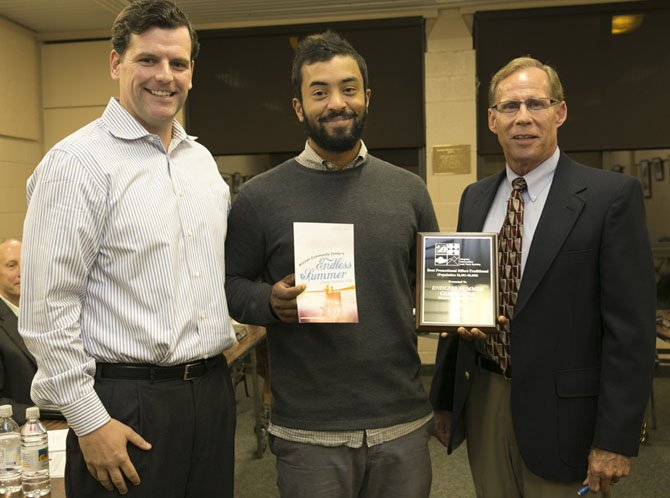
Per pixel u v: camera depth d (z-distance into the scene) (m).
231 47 5.47
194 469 1.50
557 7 5.00
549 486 1.63
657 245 5.11
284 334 1.63
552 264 1.59
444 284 1.66
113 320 1.41
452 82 5.20
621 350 1.53
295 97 1.66
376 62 5.29
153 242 1.42
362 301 1.59
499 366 1.71
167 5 1.48
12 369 2.48
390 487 1.63
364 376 1.59
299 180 1.64
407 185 1.71
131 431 1.39
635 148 5.01
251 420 4.29
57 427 2.07
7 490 1.58
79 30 5.62
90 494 1.41
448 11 5.18
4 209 5.18
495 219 1.81
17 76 5.38
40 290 1.33
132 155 1.46
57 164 1.36
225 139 5.54
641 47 4.94
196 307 1.49
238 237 1.67
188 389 1.47
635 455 1.53
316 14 5.26
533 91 1.65
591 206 1.58
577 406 1.59
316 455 1.58
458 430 1.85
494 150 5.19
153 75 1.45
